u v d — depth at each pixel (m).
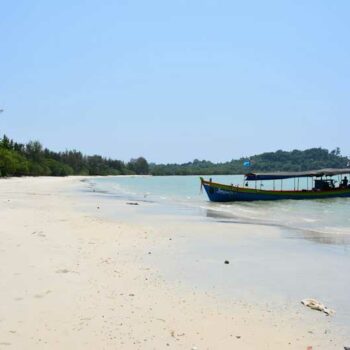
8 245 16.80
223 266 15.37
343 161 132.25
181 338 8.55
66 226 23.73
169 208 40.78
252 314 10.27
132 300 10.77
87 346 7.94
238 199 50.69
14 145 162.00
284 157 147.12
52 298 10.49
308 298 11.63
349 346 8.49
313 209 41.72
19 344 7.88
